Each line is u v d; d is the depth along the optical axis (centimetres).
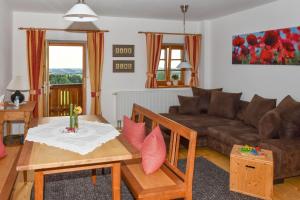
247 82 510
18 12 529
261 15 470
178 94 622
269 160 286
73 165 202
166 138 360
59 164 192
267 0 435
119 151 216
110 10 515
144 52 611
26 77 544
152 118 298
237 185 303
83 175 347
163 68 639
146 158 237
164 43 625
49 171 211
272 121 338
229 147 382
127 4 467
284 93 428
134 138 278
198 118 492
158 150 237
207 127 436
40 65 537
